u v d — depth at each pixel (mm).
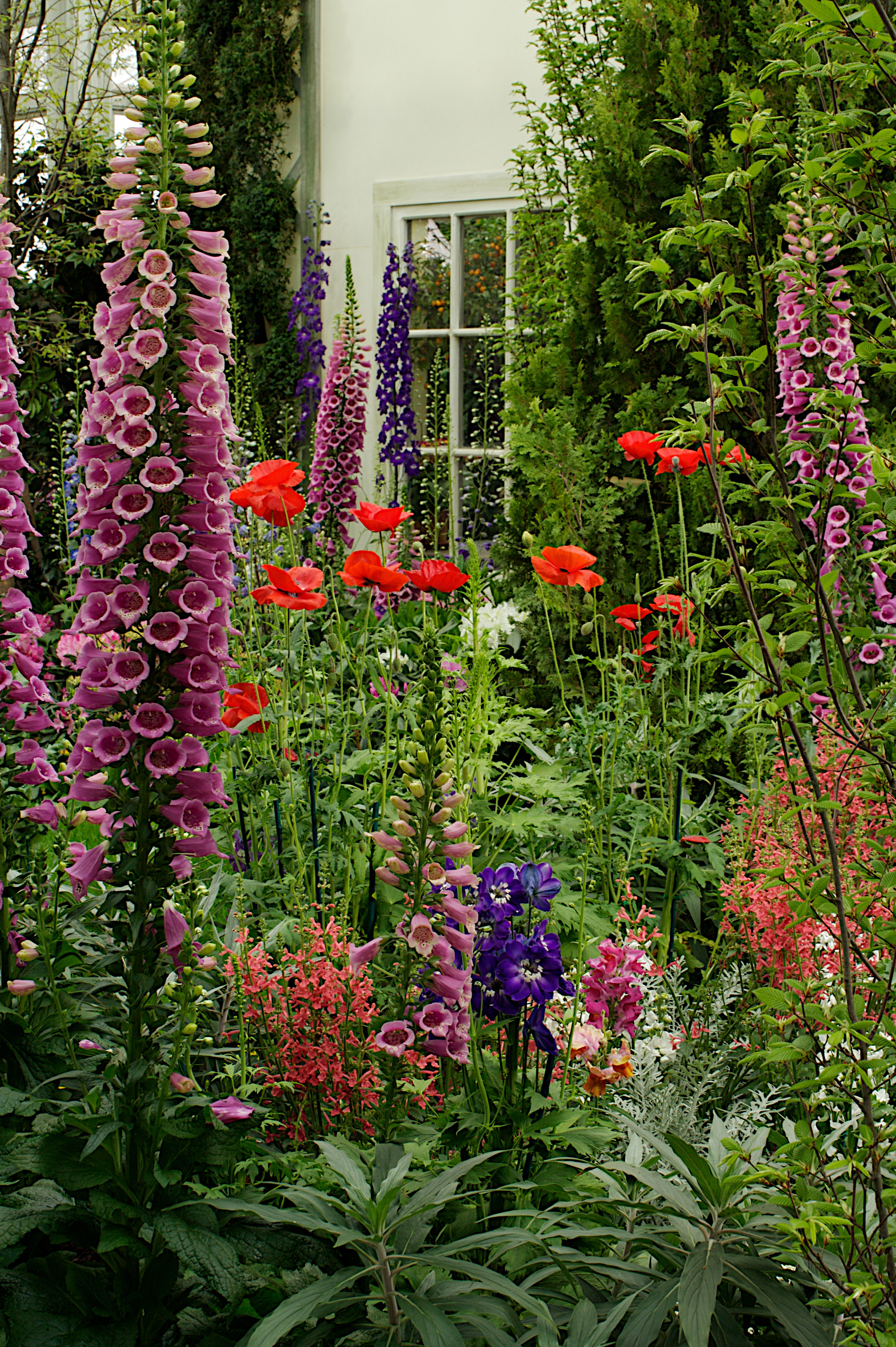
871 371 4051
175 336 1572
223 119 8609
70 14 8945
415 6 7770
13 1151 1497
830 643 2564
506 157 7578
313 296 8219
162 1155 1545
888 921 1560
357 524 7617
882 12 1577
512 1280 1670
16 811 2146
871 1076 1517
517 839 3240
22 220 7957
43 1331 1437
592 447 4465
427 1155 1738
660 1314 1413
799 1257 1526
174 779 1613
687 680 3510
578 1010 2371
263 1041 2027
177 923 1611
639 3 4426
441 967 1766
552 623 4559
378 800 2969
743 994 2521
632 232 4281
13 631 2154
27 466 2150
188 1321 1604
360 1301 1506
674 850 3076
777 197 4055
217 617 1636
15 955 2066
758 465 1745
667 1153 1683
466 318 7914
